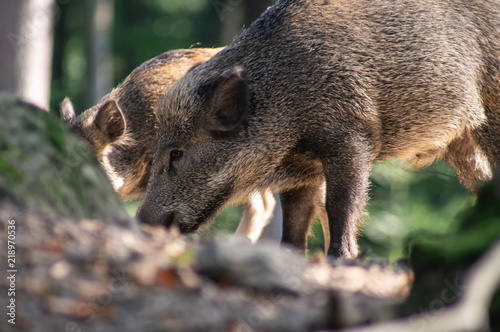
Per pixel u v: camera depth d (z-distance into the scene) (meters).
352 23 10.86
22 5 15.67
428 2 11.19
